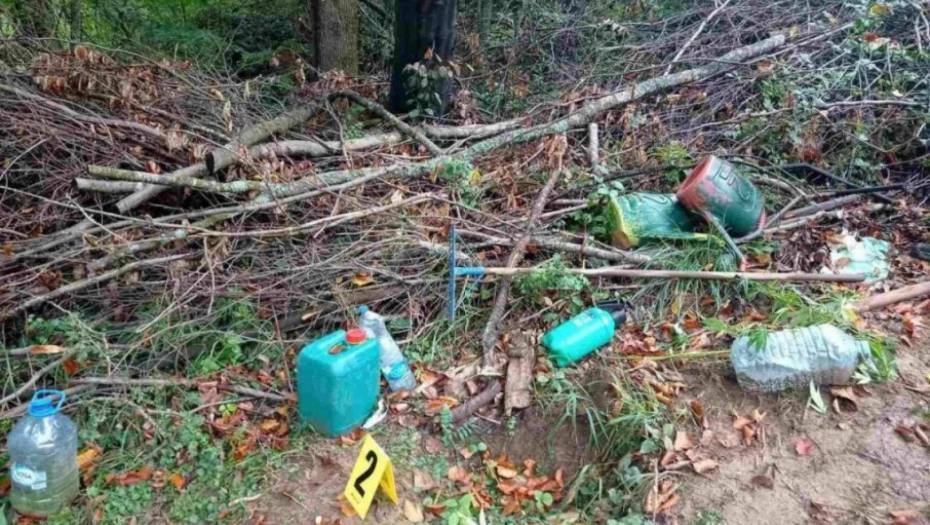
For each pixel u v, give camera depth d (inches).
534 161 180.1
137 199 144.4
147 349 126.5
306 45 297.4
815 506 99.3
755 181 176.1
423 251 145.0
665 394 119.3
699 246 147.2
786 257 151.3
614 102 198.1
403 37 205.9
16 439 96.7
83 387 116.9
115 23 273.1
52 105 158.7
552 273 134.6
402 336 136.7
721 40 234.2
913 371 120.8
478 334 135.6
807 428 111.6
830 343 115.7
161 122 174.1
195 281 133.7
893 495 99.7
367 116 205.3
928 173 184.1
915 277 146.9
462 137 197.5
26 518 99.3
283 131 184.5
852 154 185.2
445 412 117.8
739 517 98.7
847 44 210.4
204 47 272.1
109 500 102.3
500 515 106.1
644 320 137.9
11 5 237.3
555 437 117.8
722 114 206.2
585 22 258.5
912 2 212.8
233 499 102.9
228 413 118.2
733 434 112.0
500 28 271.1
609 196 156.9
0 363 120.2
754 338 118.0
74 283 126.6
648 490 103.0
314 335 134.5
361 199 158.9
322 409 111.7
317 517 100.0
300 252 144.6
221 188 146.3
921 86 200.4
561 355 126.4
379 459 100.0
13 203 152.3
